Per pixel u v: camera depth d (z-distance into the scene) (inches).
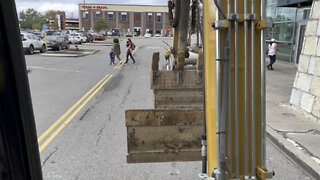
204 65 102.5
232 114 96.3
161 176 192.5
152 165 207.6
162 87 190.2
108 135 265.7
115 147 238.1
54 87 503.2
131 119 139.8
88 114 335.0
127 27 4293.8
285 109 353.4
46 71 700.7
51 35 1417.3
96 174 194.2
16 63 49.0
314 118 310.2
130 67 812.6
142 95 442.6
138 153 142.1
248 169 99.5
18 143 51.1
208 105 99.2
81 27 4279.0
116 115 331.3
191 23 196.4
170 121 141.3
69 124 297.4
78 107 366.6
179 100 191.0
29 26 3996.1
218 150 95.9
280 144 245.0
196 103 191.6
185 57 205.5
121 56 1171.3
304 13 706.8
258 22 93.5
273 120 308.8
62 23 4333.2
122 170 199.8
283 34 808.3
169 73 189.5
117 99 413.4
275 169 204.8
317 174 191.6
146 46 1819.6
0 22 47.1
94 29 3843.5
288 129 279.6
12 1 48.1
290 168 207.0
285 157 225.9
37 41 1165.1
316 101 310.3
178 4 200.1
